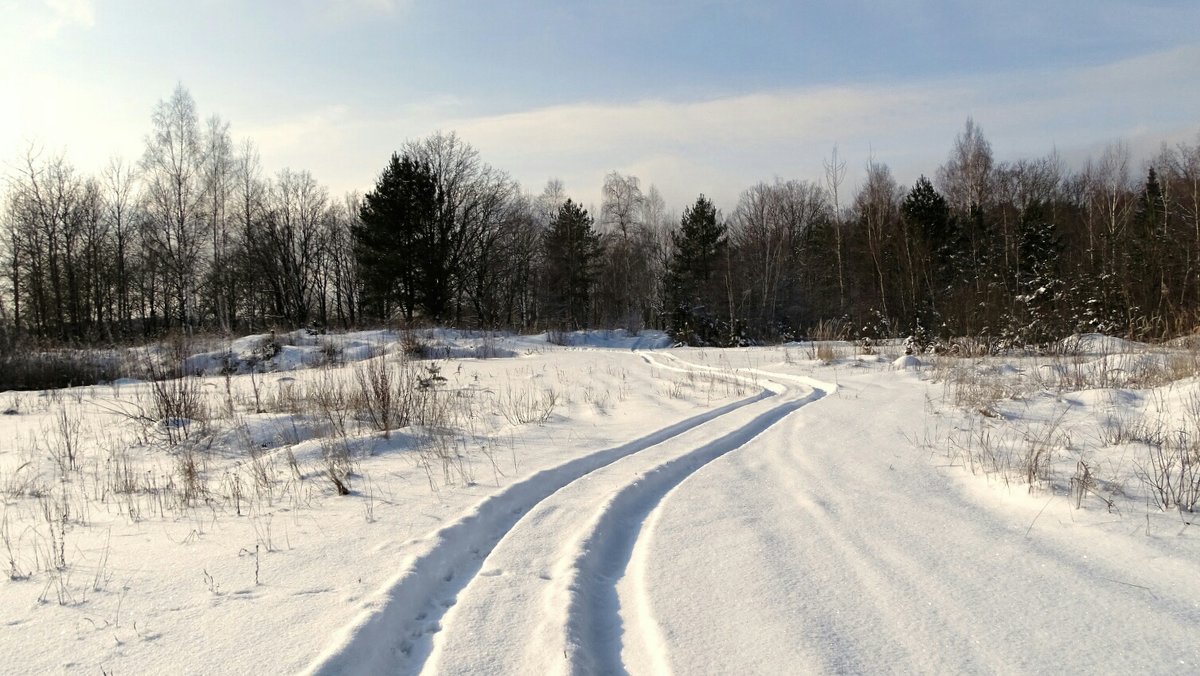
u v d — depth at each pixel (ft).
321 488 19.31
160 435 30.14
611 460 21.31
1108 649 8.61
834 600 10.41
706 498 16.07
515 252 156.56
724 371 46.93
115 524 16.92
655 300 160.35
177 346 50.37
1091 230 100.27
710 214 140.56
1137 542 11.88
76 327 117.80
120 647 9.68
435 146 136.46
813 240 148.97
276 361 70.64
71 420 36.24
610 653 9.47
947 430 22.68
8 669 9.15
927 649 8.84
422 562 12.33
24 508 19.53
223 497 19.25
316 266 157.69
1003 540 12.55
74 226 119.44
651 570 11.95
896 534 13.15
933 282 95.09
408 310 118.32
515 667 8.77
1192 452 16.94
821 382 37.04
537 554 12.84
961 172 136.26
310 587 11.55
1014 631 9.20
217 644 9.56
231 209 125.29
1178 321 41.88
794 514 14.66
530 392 40.04
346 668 8.69
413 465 21.65
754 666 8.63
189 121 106.63
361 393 33.17
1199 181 95.14
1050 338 44.16
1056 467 16.96
